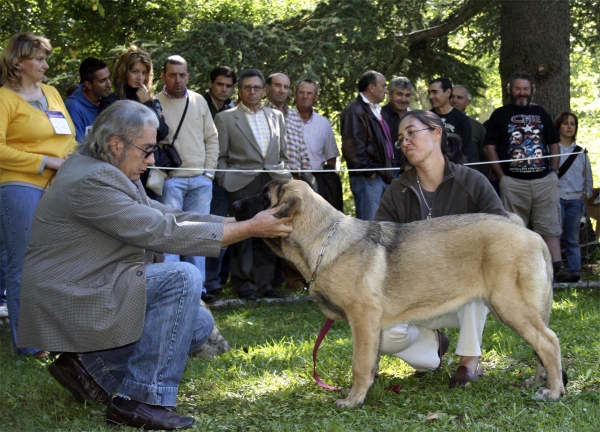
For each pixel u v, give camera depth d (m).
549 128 9.06
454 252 4.40
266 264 8.77
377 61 11.82
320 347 5.80
